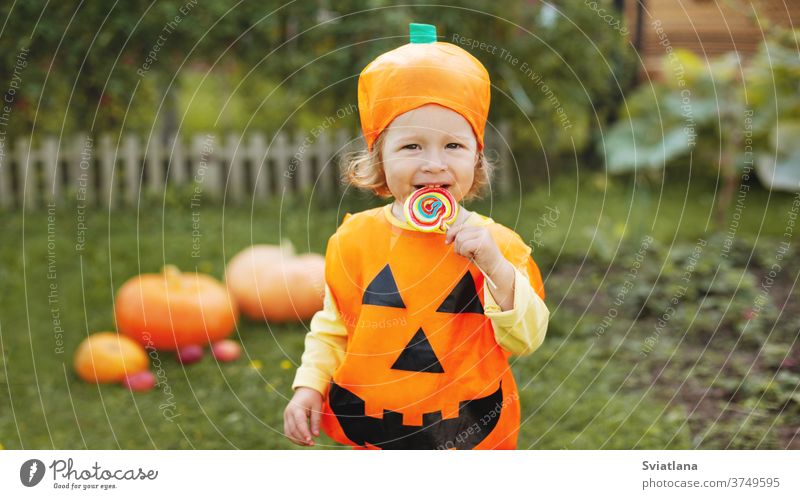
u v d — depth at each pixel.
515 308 2.04
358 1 6.24
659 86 7.27
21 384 3.68
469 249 2.02
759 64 6.80
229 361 3.96
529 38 6.64
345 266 2.20
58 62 6.18
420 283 2.12
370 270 2.15
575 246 5.64
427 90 2.00
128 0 6.19
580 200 6.73
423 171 2.03
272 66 6.48
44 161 6.48
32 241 5.55
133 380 3.67
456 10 6.27
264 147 6.78
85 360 3.72
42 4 5.98
